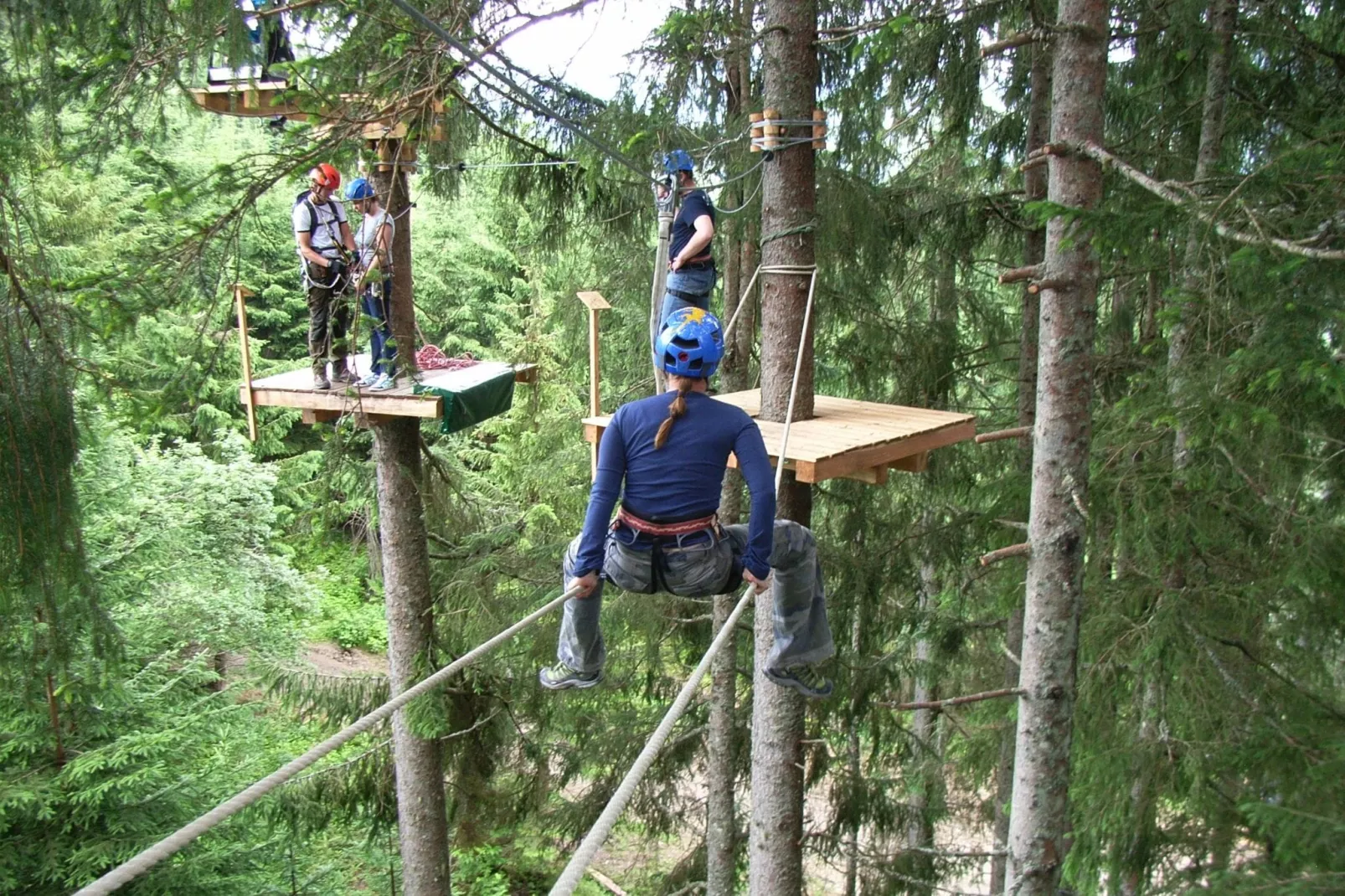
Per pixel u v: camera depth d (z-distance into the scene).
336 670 19.98
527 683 10.74
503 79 5.36
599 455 3.93
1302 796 4.94
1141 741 6.50
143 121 6.92
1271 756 5.38
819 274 9.21
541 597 10.96
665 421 3.86
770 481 3.85
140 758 10.09
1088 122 5.43
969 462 10.88
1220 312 5.83
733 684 10.51
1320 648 6.78
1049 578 6.00
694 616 11.80
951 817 12.68
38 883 9.57
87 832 9.81
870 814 11.25
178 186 6.63
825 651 5.03
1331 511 6.39
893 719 11.74
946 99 9.05
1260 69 8.04
